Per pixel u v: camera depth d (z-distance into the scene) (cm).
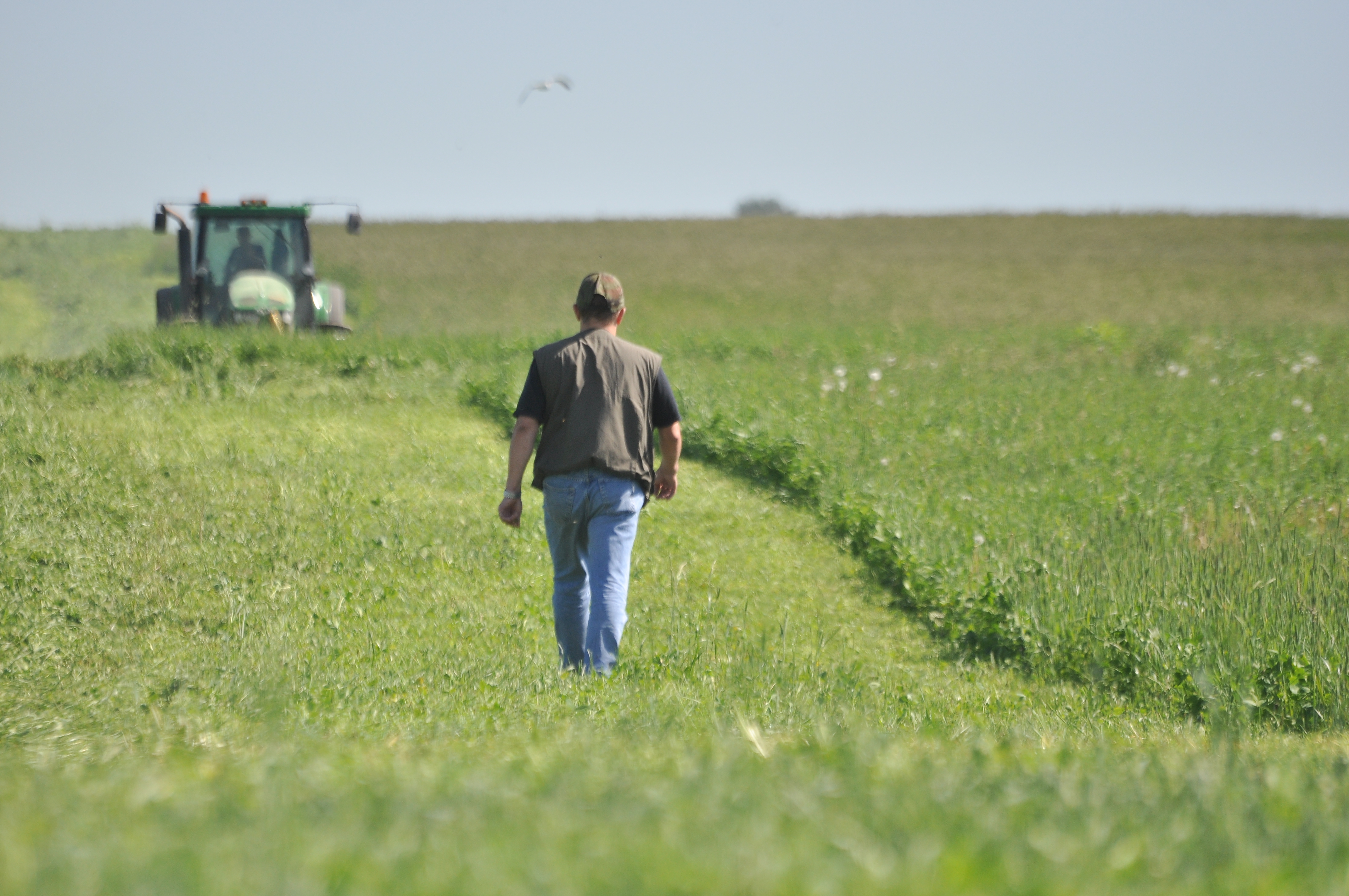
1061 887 616
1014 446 4706
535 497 3712
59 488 3080
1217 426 5234
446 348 6062
